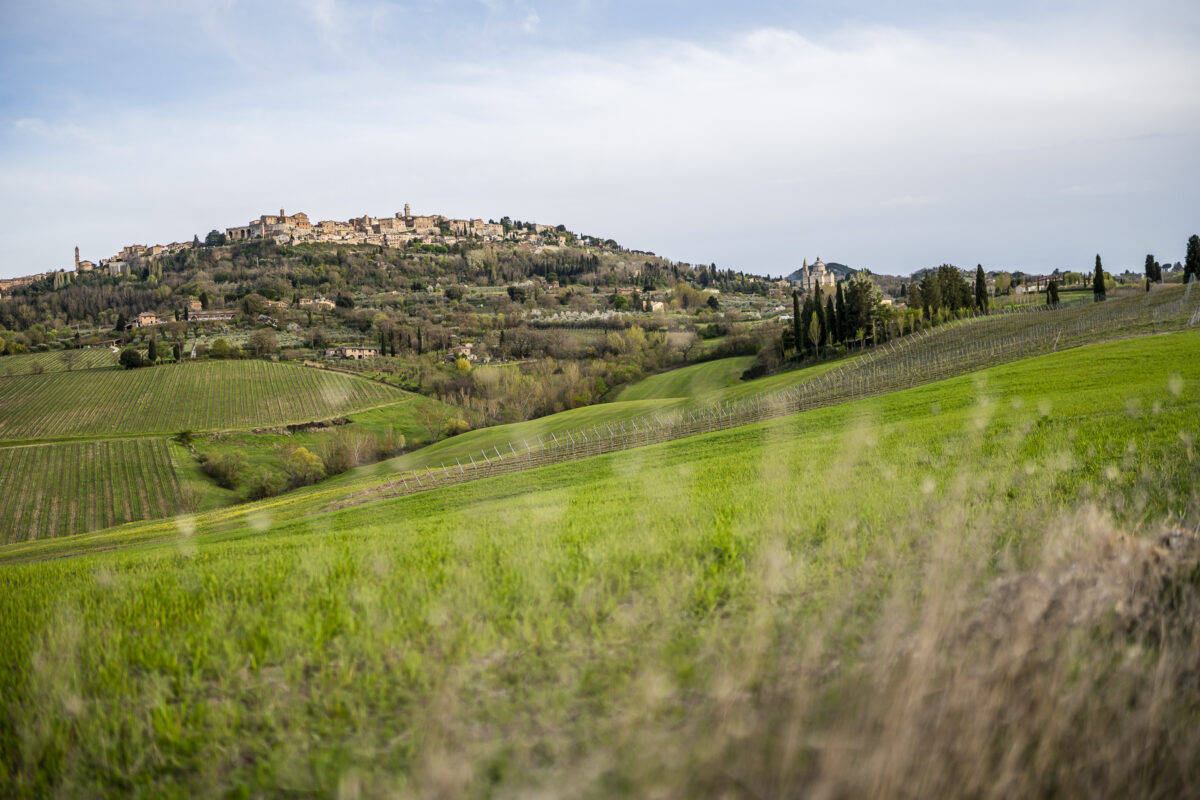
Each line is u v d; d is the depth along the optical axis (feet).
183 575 27.37
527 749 11.33
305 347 541.75
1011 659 11.50
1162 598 14.84
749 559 20.45
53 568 41.98
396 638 16.19
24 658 16.93
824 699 11.27
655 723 11.21
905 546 19.30
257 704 14.57
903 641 12.65
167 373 426.92
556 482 84.79
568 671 13.93
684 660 13.48
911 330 337.72
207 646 17.16
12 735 13.74
